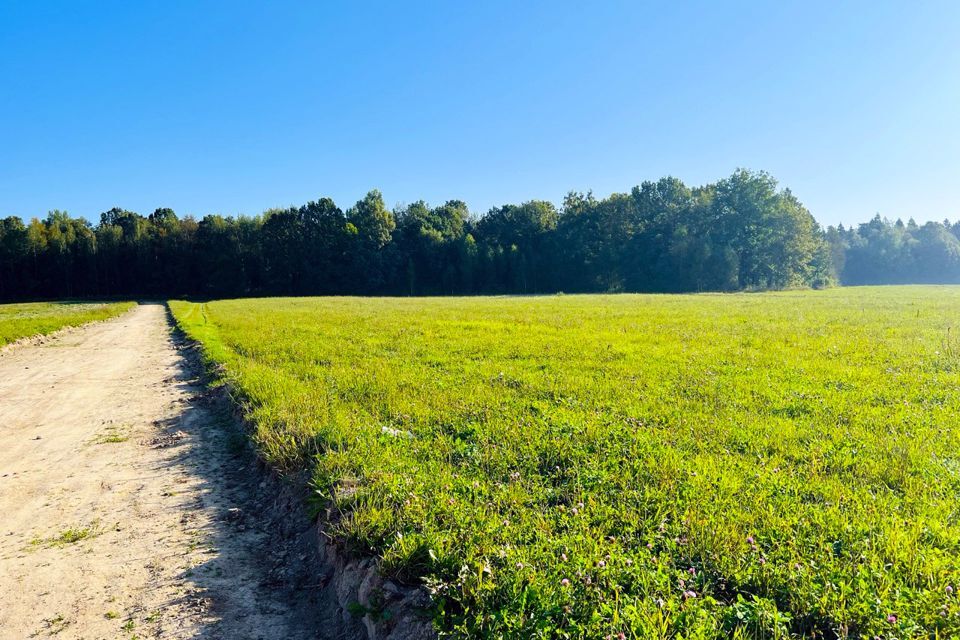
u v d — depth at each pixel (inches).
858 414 344.8
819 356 576.7
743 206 3742.6
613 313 1251.2
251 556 230.4
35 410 481.1
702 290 3661.4
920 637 137.5
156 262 4232.3
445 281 4170.8
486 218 4832.7
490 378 484.1
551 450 287.6
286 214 4249.5
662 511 214.1
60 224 4416.8
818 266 4065.0
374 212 4239.7
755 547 180.2
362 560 197.8
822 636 146.1
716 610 150.9
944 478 239.1
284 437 324.2
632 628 140.7
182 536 246.1
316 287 4109.3
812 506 212.8
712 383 442.9
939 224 5802.2
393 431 327.6
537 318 1138.0
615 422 335.6
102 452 362.9
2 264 3900.1
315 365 586.9
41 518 265.7
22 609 192.2
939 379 443.5
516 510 216.8
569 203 4534.9
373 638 168.2
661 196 4293.8
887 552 175.2
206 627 183.0
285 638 179.3
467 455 285.1
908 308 1269.7
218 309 1962.4
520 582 162.9
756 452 284.8
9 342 920.9
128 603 195.9
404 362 586.2
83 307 2573.8
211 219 4370.1
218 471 326.3
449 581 172.4
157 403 498.0
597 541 190.5
